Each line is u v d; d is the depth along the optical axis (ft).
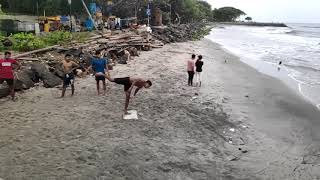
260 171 33.65
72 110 45.73
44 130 38.37
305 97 66.13
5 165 30.27
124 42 109.40
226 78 79.66
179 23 264.11
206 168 33.04
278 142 41.63
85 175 29.43
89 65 71.46
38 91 54.70
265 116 51.85
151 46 126.11
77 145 34.94
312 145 41.22
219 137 41.34
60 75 61.16
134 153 34.30
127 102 45.06
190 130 42.22
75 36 103.09
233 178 31.73
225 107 54.49
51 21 126.00
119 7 188.65
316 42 226.99
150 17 203.82
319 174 33.73
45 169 29.94
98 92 54.39
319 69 103.55
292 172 33.91
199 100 56.90
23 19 134.92
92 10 148.66
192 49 137.80
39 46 77.77
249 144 40.27
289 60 125.90
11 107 46.14
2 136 36.27
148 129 40.91
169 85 65.72
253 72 91.91
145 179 29.89
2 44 77.36
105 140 36.63
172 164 33.06
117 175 29.99
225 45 185.57
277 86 74.59
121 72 75.66
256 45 194.08
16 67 49.29
